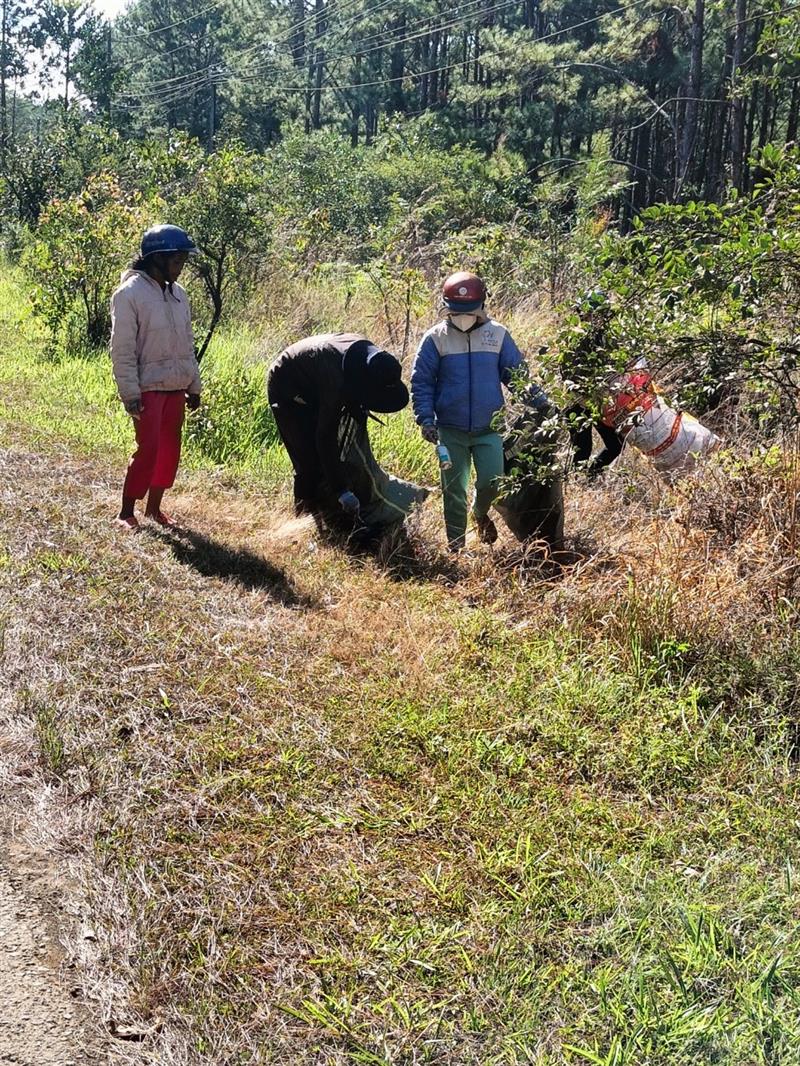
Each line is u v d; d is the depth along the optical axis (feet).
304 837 10.76
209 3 215.51
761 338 14.52
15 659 13.70
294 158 86.89
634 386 17.01
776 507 17.04
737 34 79.61
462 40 149.69
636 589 16.05
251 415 28.40
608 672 14.58
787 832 11.21
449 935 9.50
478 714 13.39
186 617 15.61
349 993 8.82
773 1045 8.18
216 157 37.19
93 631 14.67
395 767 12.12
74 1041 8.23
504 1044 8.29
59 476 22.29
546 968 9.12
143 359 19.08
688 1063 8.03
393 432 27.32
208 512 21.56
